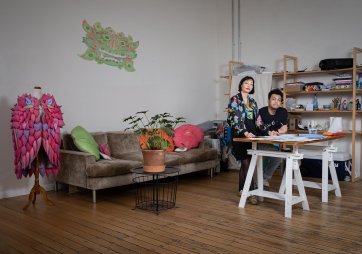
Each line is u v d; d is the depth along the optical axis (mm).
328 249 2641
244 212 3600
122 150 5090
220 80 7004
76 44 4902
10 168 4352
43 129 3736
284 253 2568
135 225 3227
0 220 3402
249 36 6562
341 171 5156
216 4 6996
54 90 4695
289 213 3398
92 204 3961
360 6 5305
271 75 5844
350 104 5246
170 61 6152
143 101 5734
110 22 5270
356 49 5043
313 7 5770
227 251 2615
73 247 2729
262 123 4148
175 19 6219
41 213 3625
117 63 5367
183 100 6398
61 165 4379
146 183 4660
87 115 5035
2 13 4219
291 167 3441
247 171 4164
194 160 5098
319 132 5406
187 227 3158
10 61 4305
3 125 4281
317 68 5758
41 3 4547
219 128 6164
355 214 3506
